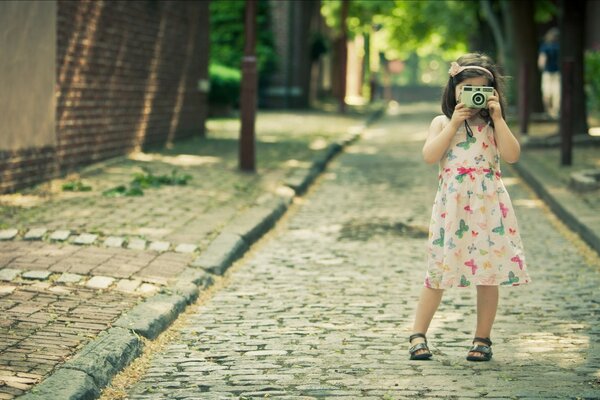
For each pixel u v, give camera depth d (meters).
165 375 5.39
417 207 12.17
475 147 5.56
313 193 13.41
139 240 8.62
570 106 15.20
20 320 5.96
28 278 7.09
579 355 5.77
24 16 11.06
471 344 6.05
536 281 7.93
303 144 19.92
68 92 12.73
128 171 13.59
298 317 6.72
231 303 7.11
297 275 8.12
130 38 15.51
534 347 5.96
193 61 19.97
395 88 68.00
